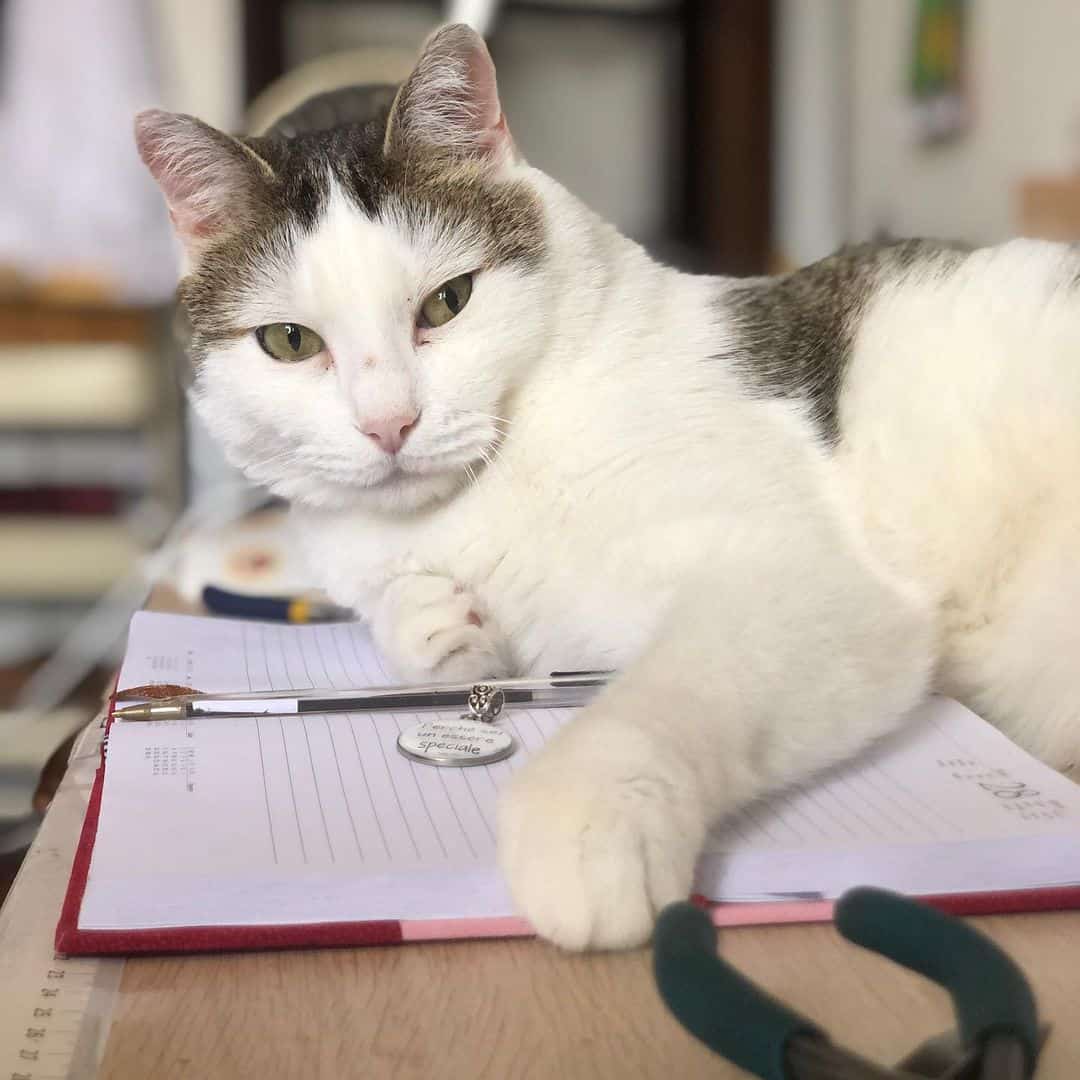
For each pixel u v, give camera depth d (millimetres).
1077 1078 446
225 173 1012
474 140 1037
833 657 748
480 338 963
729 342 1065
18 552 2904
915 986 521
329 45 3156
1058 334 1006
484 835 610
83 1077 463
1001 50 2449
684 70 3262
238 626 1107
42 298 2953
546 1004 514
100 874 561
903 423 1011
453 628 925
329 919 568
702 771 628
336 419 954
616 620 912
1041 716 938
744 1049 418
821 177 3332
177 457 2184
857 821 632
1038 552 967
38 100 2980
